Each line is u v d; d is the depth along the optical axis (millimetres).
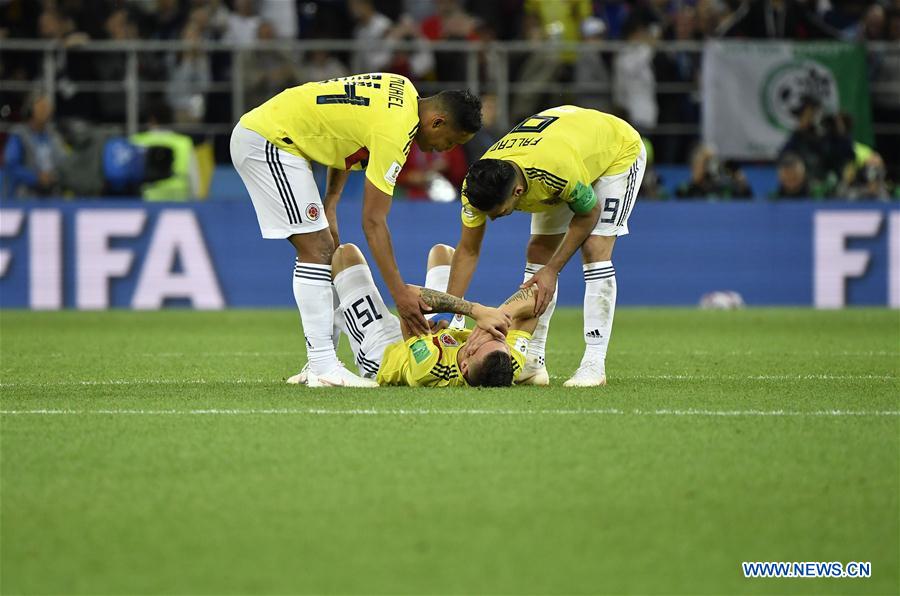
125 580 11188
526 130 21078
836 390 22250
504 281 48688
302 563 11602
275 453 15852
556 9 56906
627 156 22125
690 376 25000
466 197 20938
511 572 11367
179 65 52875
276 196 21547
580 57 53094
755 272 49875
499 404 19609
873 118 54562
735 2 56281
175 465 15242
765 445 16422
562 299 49750
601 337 22547
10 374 25797
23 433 17297
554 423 17906
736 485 14273
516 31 57188
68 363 28328
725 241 49781
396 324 22359
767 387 22719
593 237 22172
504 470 14922
